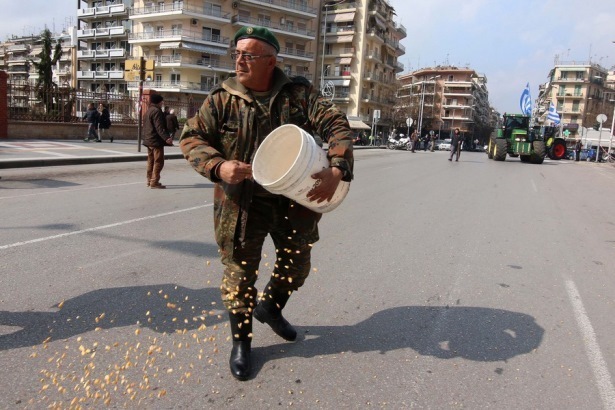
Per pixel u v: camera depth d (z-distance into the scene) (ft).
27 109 62.69
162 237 18.51
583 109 312.71
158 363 9.11
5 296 12.01
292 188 7.45
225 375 8.80
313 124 8.57
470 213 27.17
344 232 20.86
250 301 8.94
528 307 12.84
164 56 189.47
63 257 15.43
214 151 8.04
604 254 19.03
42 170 37.65
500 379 9.05
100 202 25.32
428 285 14.29
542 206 31.40
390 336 10.70
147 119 30.09
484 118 472.44
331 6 220.23
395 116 257.55
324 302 12.55
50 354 9.27
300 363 9.34
